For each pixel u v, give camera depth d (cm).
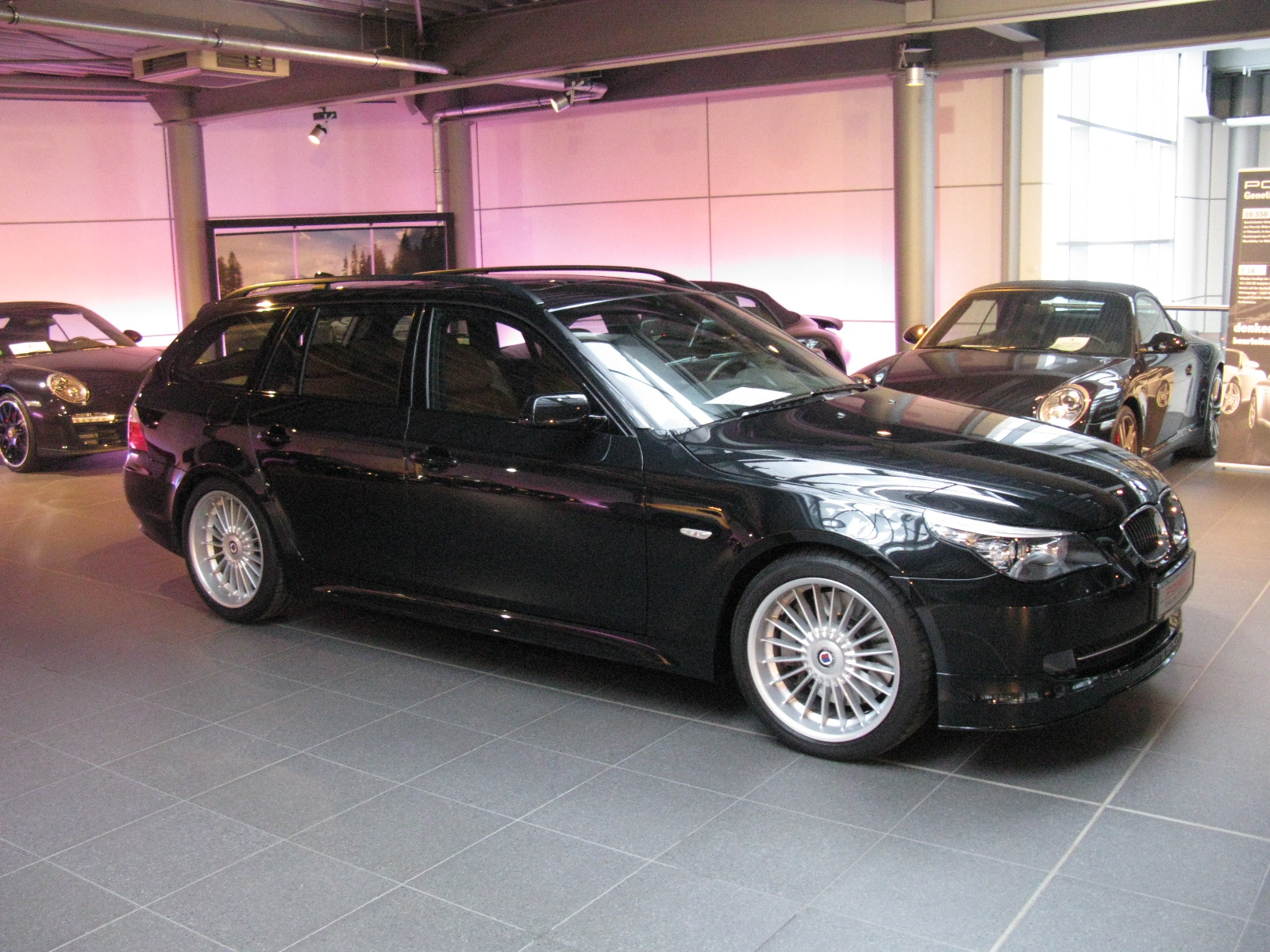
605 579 399
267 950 271
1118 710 398
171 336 1566
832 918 276
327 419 471
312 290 507
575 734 394
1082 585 335
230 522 521
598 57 1076
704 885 293
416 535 445
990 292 822
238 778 367
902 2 913
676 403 404
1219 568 571
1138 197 1750
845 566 348
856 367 1367
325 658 481
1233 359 820
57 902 295
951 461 369
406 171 1617
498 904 287
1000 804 332
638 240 1502
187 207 1449
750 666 375
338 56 1064
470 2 1099
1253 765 352
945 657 337
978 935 266
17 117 1430
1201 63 2058
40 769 379
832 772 357
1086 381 661
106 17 888
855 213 1334
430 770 368
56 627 533
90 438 920
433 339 450
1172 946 259
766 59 1289
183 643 506
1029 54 1131
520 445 414
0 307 1020
